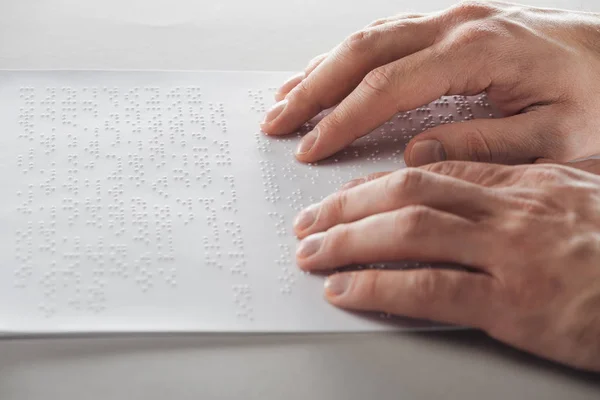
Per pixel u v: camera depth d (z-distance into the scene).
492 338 0.60
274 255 0.65
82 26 0.92
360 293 0.60
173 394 0.54
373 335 0.60
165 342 0.58
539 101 0.76
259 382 0.56
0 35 0.89
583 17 0.81
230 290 0.62
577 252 0.60
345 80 0.78
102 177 0.70
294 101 0.77
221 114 0.79
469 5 0.80
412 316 0.60
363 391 0.56
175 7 0.97
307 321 0.60
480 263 0.60
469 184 0.63
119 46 0.90
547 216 0.62
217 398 0.54
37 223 0.65
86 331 0.57
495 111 0.82
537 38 0.77
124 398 0.54
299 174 0.73
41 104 0.77
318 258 0.63
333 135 0.74
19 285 0.60
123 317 0.59
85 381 0.55
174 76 0.83
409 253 0.61
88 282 0.61
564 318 0.58
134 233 0.65
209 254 0.64
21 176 0.69
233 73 0.85
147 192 0.69
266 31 0.95
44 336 0.57
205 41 0.92
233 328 0.59
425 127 0.79
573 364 0.59
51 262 0.62
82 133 0.75
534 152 0.74
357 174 0.74
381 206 0.63
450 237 0.60
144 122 0.77
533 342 0.59
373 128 0.76
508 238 0.60
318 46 0.94
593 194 0.64
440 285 0.59
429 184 0.62
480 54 0.76
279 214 0.69
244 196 0.70
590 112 0.75
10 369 0.55
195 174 0.72
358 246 0.62
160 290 0.61
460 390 0.56
